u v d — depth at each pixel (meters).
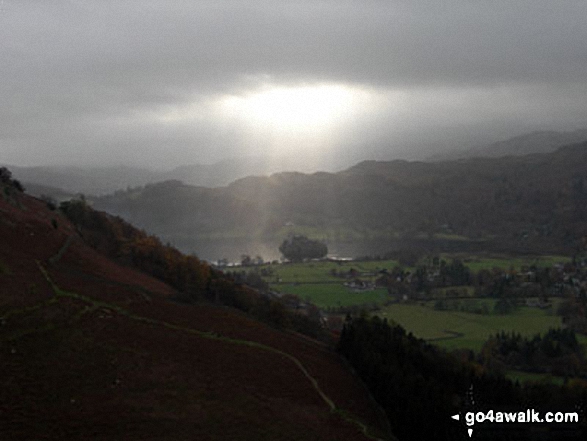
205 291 138.25
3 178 148.12
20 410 58.22
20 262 95.00
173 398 68.75
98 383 67.50
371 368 96.00
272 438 65.25
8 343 70.19
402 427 79.12
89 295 93.62
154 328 90.00
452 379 104.50
